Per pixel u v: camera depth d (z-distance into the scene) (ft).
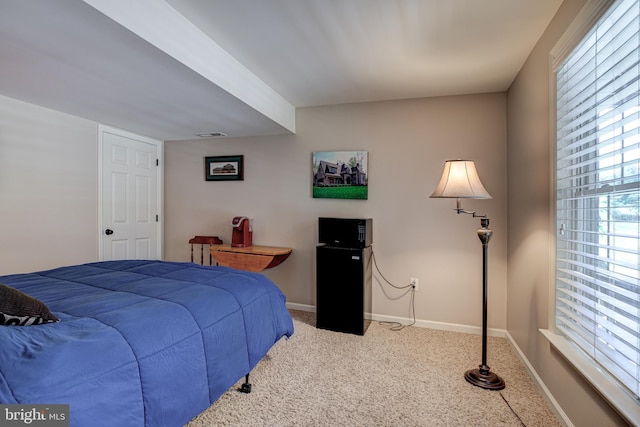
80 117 10.03
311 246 11.62
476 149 9.87
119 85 7.32
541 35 6.61
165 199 13.48
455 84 9.27
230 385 5.04
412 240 10.43
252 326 5.82
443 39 6.87
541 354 6.46
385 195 10.71
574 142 5.38
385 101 10.72
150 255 12.86
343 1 5.65
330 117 11.32
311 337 9.30
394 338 9.27
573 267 5.53
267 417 5.66
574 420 5.04
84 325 3.79
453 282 10.05
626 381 3.83
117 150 11.46
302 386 6.68
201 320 4.79
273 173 12.06
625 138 3.94
